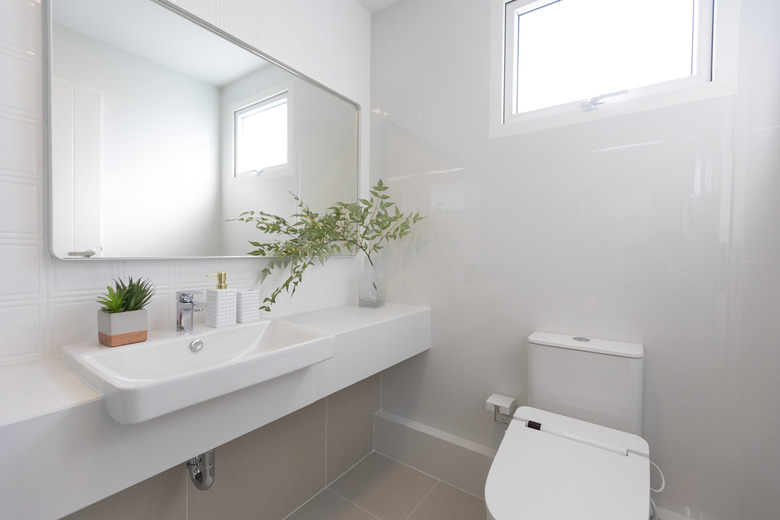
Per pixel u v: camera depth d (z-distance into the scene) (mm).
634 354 1173
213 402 839
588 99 1387
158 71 1103
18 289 854
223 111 1279
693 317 1192
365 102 1955
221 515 1272
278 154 1478
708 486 1177
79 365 783
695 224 1187
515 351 1546
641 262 1276
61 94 907
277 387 1000
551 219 1452
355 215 1771
